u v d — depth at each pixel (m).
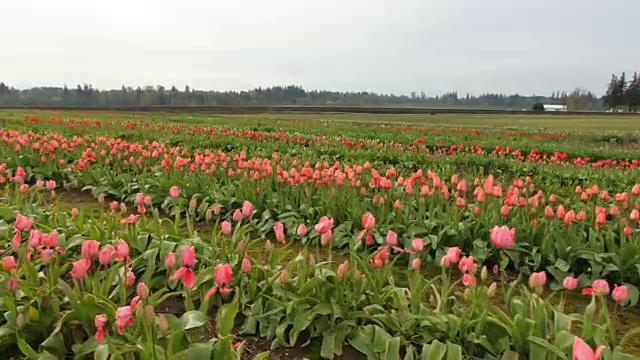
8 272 4.12
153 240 5.25
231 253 4.98
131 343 3.45
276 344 4.14
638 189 7.00
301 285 4.41
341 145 16.14
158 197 8.45
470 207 6.89
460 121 53.00
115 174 9.61
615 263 5.55
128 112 54.75
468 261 3.97
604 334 3.69
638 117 70.44
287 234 7.02
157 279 4.84
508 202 6.35
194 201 6.06
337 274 4.30
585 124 49.41
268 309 4.45
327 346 4.02
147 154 9.65
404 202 7.57
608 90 111.38
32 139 12.27
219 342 3.38
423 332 3.95
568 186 10.35
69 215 6.88
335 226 6.93
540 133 28.19
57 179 9.98
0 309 3.89
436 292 4.38
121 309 3.08
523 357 3.63
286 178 7.59
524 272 5.92
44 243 4.23
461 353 3.64
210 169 8.37
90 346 3.56
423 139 19.30
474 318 3.90
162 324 3.27
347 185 7.76
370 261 4.72
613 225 6.71
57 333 3.63
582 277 5.64
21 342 3.32
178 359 3.18
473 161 13.94
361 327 4.11
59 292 4.21
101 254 3.87
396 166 13.50
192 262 3.50
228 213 7.48
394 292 4.18
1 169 7.48
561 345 3.47
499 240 4.31
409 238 6.38
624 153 18.23
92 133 18.20
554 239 5.95
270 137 18.06
